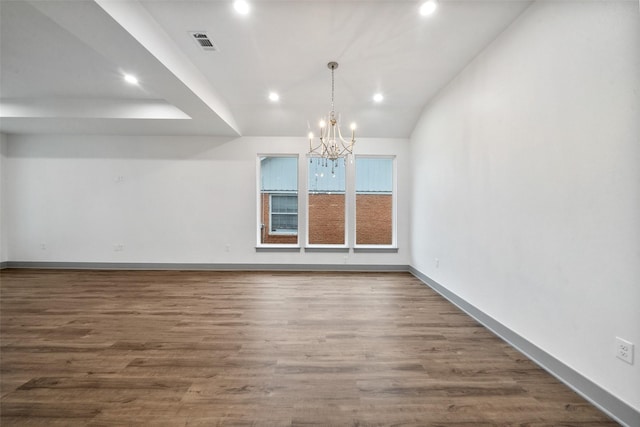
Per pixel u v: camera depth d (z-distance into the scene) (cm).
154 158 527
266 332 263
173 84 303
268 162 687
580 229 176
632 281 147
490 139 271
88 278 462
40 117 420
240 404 165
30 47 284
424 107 445
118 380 187
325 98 419
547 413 159
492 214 268
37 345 234
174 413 157
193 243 531
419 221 470
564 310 188
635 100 145
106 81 363
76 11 189
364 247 530
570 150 183
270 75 350
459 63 314
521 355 223
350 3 229
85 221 526
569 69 184
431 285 418
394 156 537
